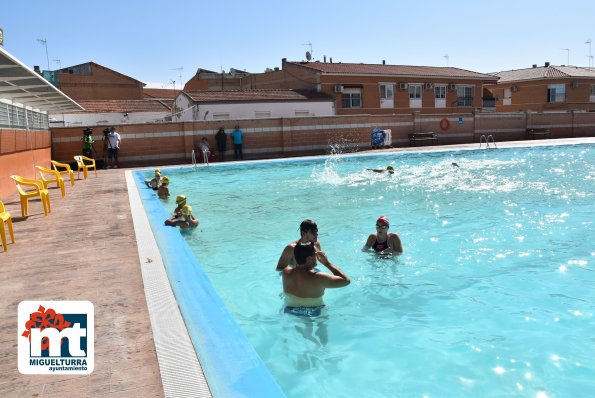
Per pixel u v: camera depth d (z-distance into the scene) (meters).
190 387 3.18
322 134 27.30
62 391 3.14
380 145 27.75
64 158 22.77
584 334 4.56
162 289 5.04
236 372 3.38
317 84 34.59
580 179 14.72
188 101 30.11
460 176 16.05
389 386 3.75
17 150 14.63
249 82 44.59
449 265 6.77
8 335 4.00
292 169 19.92
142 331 4.02
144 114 35.16
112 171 20.34
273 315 5.17
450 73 39.75
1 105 13.66
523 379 3.79
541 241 7.87
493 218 9.65
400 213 10.45
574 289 5.75
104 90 50.00
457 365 4.04
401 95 37.16
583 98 43.66
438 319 5.01
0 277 5.59
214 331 4.02
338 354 4.29
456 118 31.11
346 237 8.52
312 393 3.68
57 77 47.25
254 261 7.25
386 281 6.16
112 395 3.08
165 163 23.94
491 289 5.83
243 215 10.77
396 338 4.58
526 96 44.66
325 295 5.71
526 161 20.23
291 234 8.94
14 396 3.09
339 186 14.79
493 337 4.55
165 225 8.53
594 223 8.98
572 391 3.60
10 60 9.38
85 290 5.05
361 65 39.41
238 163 21.25
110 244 7.09
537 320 4.91
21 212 10.10
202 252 7.78
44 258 6.39
